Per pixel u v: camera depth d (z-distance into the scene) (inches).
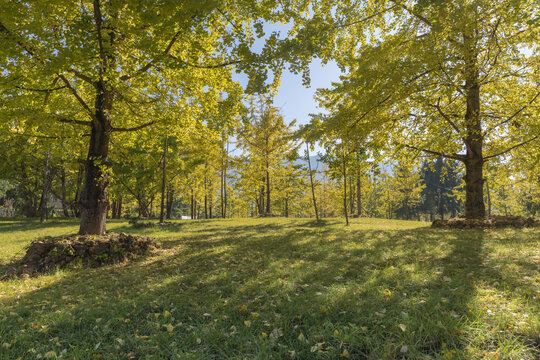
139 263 274.2
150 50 196.2
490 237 298.8
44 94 287.6
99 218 333.1
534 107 375.6
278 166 1111.0
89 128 390.3
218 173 1309.1
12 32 199.6
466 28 245.9
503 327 100.1
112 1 146.0
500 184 709.9
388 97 287.7
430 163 522.6
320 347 97.0
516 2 206.7
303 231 489.4
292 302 138.0
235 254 286.8
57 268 252.7
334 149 337.7
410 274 169.0
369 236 368.5
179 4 132.1
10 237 536.1
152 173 948.6
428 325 103.2
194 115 389.4
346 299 135.2
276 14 258.1
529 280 144.7
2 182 1473.9
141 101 348.2
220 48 224.4
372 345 96.1
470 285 143.6
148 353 102.0
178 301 154.0
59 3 195.5
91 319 134.3
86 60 215.3
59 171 1170.6
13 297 179.9
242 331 114.0
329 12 294.8
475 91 443.2
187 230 611.2
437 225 450.6
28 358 102.6
